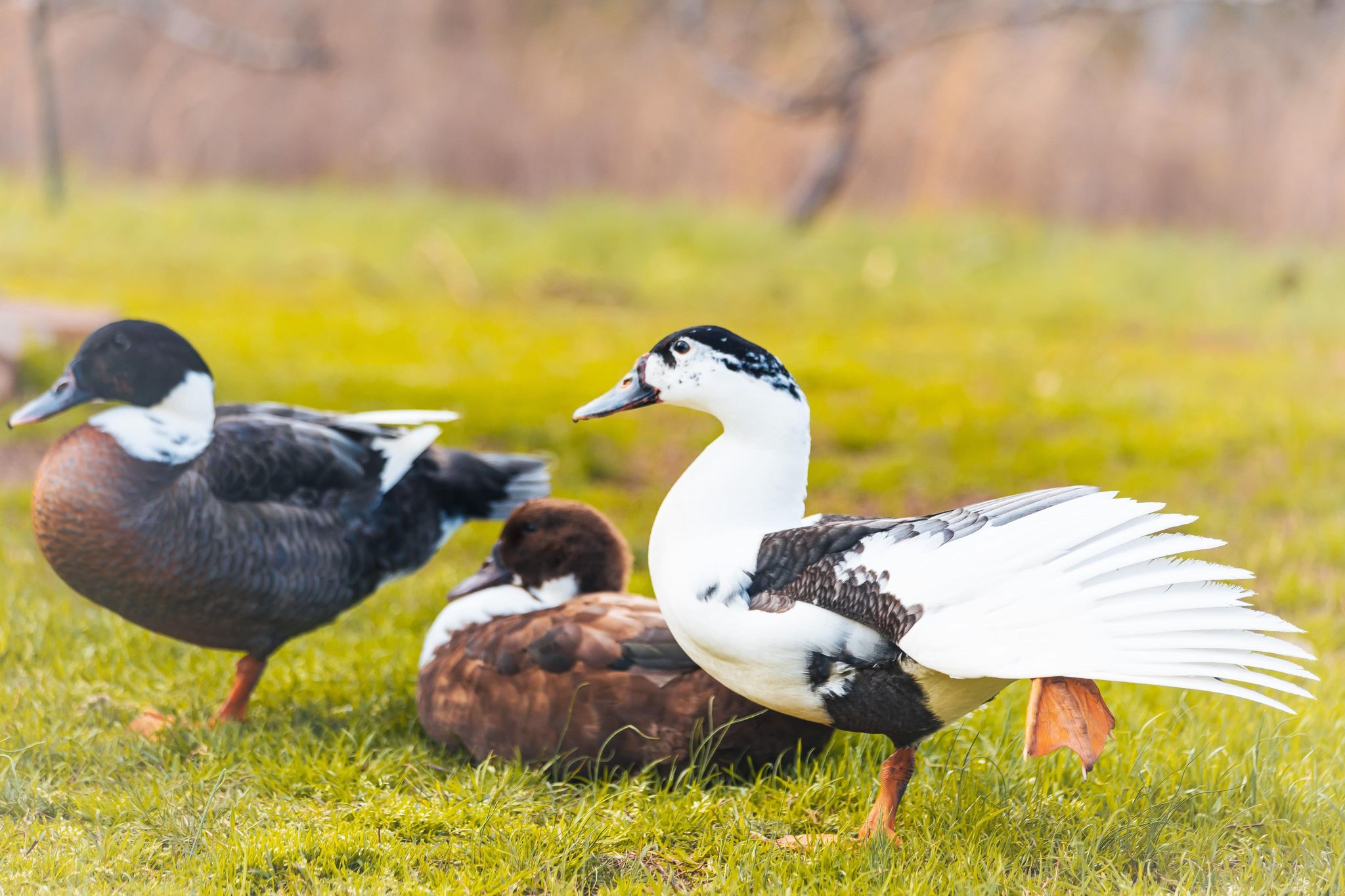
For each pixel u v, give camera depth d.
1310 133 25.98
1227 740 6.83
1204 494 12.16
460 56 29.61
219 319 18.17
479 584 7.65
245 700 7.25
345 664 8.09
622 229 25.48
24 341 13.67
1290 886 5.36
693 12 27.19
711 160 28.70
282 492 7.15
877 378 16.12
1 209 24.89
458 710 6.77
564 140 29.27
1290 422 13.97
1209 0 23.38
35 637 8.02
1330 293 21.94
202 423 7.03
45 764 6.39
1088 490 5.32
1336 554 10.48
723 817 6.07
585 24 29.69
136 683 7.72
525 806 6.16
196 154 30.67
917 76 27.08
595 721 6.44
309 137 30.25
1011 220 25.91
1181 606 4.76
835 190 25.53
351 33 29.47
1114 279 23.05
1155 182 26.66
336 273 22.94
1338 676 7.98
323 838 5.68
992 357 17.86
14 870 5.35
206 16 29.36
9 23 30.33
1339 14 26.00
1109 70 27.28
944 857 5.68
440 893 5.30
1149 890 5.36
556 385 15.09
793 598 5.45
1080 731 5.02
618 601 6.84
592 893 5.48
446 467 8.02
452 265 23.36
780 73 27.83
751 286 22.81
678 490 5.93
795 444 5.93
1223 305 21.61
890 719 5.57
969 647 4.90
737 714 6.34
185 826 5.80
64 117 30.98
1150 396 15.32
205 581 6.86
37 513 6.81
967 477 12.65
